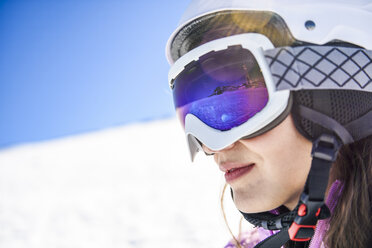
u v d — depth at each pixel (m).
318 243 0.83
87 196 10.62
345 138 0.74
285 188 0.75
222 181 1.11
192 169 11.21
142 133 27.22
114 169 15.37
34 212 9.52
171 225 5.81
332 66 0.74
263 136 0.73
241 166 0.77
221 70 0.78
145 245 5.12
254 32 0.78
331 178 0.80
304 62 0.73
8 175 18.27
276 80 0.72
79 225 7.31
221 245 4.03
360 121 0.75
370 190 0.77
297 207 0.72
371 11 0.79
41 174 17.53
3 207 10.67
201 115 0.80
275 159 0.74
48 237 6.86
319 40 0.75
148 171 13.20
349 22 0.77
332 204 0.80
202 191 8.02
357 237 0.74
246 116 0.75
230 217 2.41
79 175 15.45
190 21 0.83
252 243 1.10
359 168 0.77
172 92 0.96
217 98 0.78
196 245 4.46
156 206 7.54
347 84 0.74
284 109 0.72
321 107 0.73
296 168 0.74
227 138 0.75
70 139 31.05
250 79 0.76
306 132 0.73
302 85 0.72
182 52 0.90
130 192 9.89
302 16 0.76
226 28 0.81
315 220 0.71
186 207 6.87
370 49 0.78
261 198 0.76
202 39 0.84
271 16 0.77
